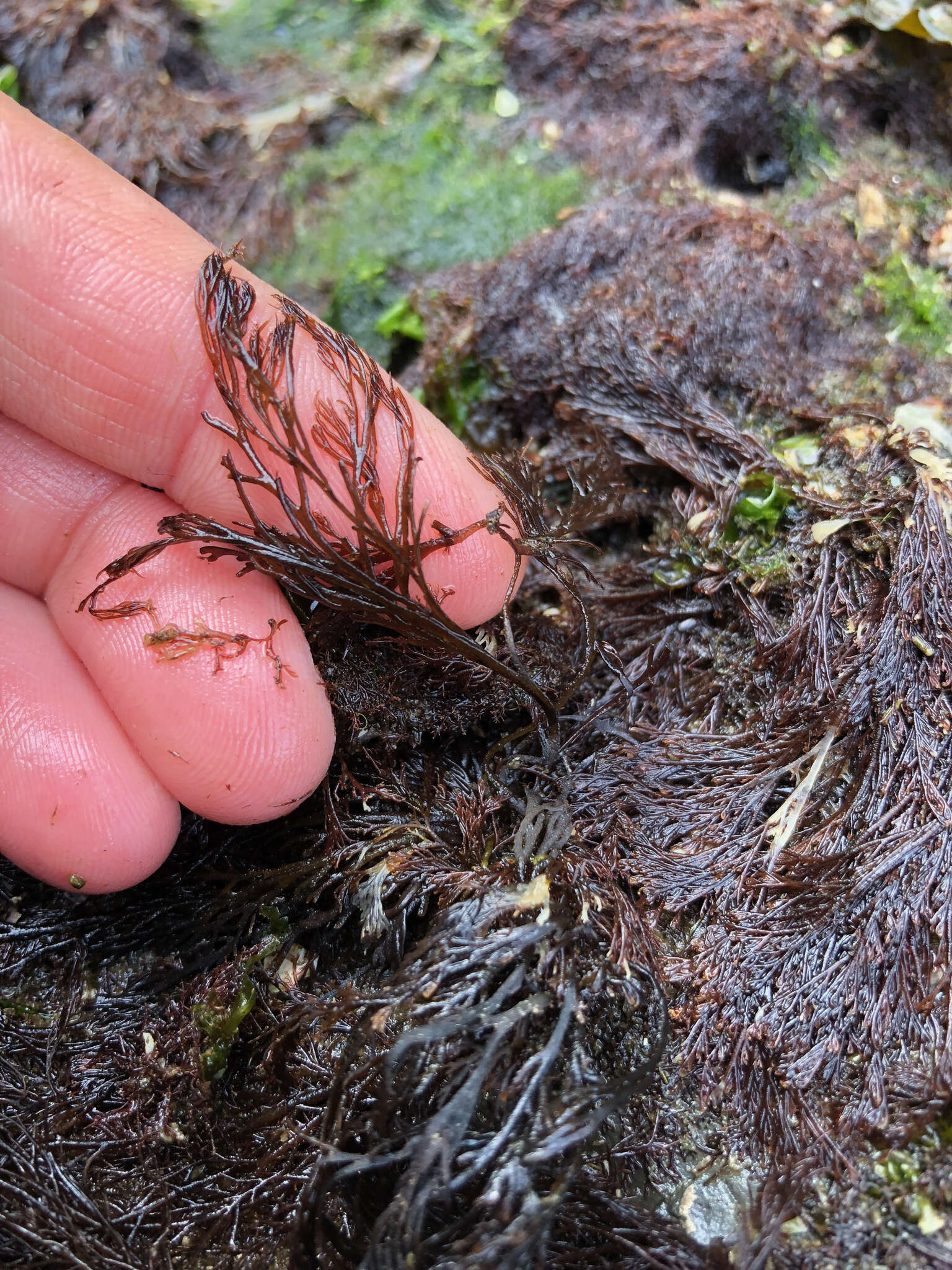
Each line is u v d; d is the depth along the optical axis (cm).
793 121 11
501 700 9
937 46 11
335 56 12
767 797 8
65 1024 9
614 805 8
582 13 12
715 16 11
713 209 10
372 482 8
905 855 8
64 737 8
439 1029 7
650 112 11
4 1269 7
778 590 9
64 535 9
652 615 9
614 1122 7
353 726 9
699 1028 8
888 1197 7
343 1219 7
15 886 9
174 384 8
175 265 8
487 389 10
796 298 10
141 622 8
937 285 10
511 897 7
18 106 8
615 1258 7
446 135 11
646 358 10
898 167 11
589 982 7
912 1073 7
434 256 11
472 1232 7
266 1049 8
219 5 12
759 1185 7
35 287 8
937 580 8
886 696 8
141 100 11
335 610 8
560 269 10
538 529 9
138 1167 8
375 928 8
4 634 9
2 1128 8
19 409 8
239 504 9
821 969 8
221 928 9
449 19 12
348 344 8
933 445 9
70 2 11
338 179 11
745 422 10
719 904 8
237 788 8
